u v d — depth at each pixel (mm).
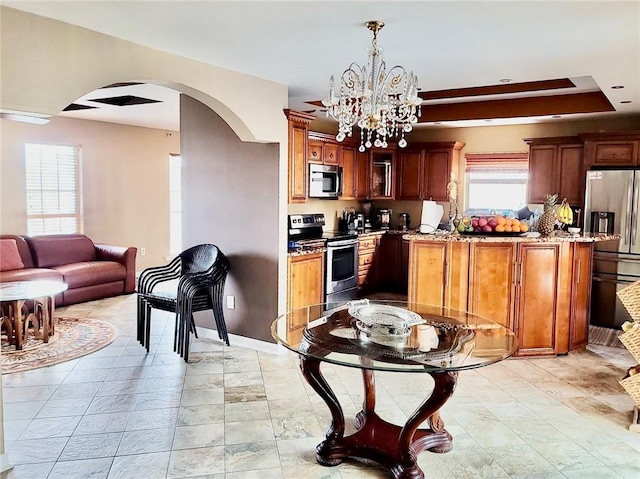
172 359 4383
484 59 3600
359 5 2521
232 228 4773
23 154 6312
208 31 2967
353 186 7066
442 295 4668
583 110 5418
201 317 5098
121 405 3447
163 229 8312
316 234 6461
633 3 2469
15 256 5848
